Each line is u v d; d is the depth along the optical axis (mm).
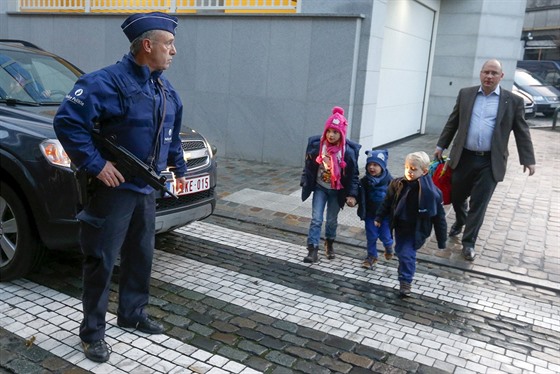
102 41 10328
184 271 4566
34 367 3062
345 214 6461
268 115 8977
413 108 12977
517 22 13211
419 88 13156
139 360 3193
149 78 2961
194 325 3658
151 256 3393
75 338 3389
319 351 3436
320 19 8305
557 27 30109
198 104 9531
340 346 3510
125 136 2896
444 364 3379
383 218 4516
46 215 3795
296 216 6301
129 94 2842
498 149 5008
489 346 3641
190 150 4562
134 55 2893
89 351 3150
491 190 5105
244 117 9180
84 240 3033
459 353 3523
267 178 8070
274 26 8656
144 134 2938
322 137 4770
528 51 32312
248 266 4781
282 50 8672
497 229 6164
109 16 10133
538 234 6043
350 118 8469
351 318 3912
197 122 9609
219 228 5777
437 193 4207
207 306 3949
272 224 5984
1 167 3895
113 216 2996
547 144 12586
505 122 5000
